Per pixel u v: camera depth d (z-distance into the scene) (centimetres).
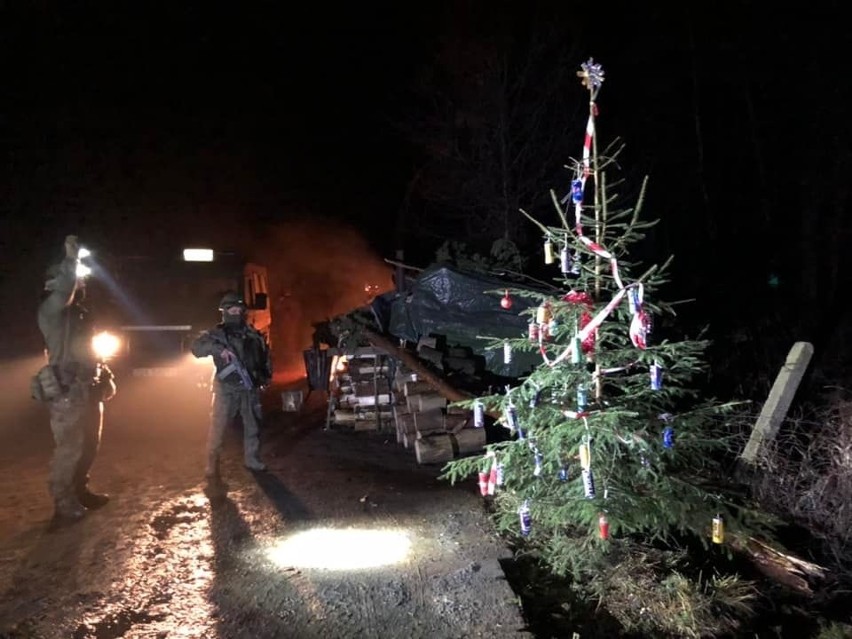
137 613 475
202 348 747
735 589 541
